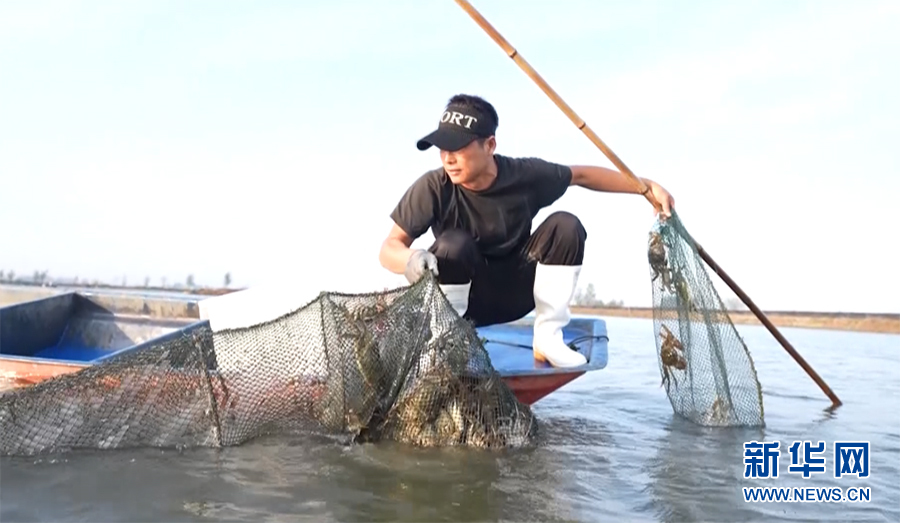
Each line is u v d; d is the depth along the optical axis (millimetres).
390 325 3801
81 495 2977
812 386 5660
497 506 2939
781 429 4266
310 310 3803
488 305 4613
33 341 6652
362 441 3742
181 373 3680
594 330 5227
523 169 4312
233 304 4316
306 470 3314
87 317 7168
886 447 3898
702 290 4414
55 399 3561
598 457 3602
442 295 3744
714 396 4340
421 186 4320
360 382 3770
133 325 7113
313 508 2881
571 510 2926
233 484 3123
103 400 3613
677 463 3541
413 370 3771
